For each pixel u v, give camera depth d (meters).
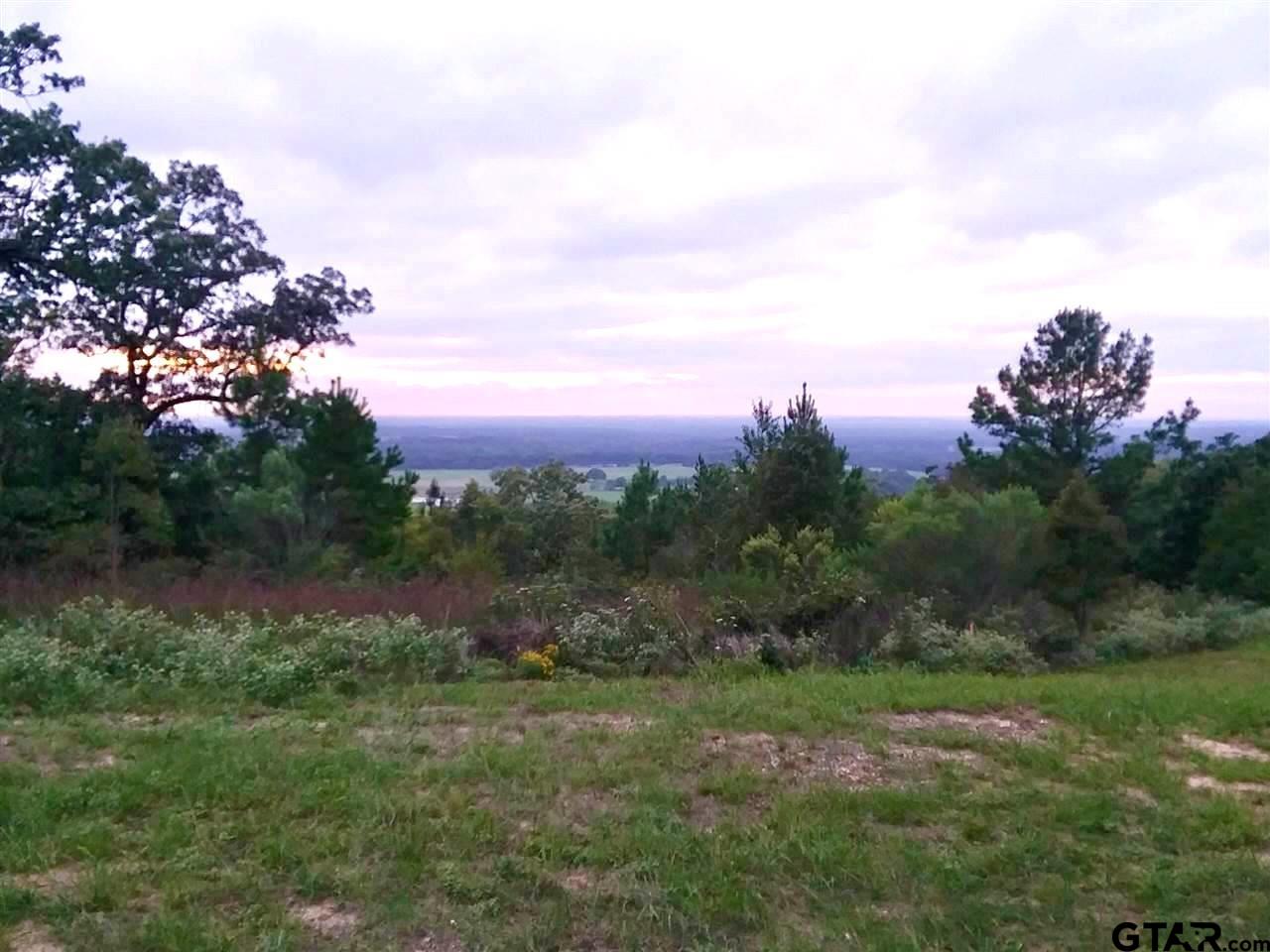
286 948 4.30
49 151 26.95
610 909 4.70
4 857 5.04
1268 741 7.72
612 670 11.25
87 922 4.47
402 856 5.11
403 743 7.05
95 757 6.70
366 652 10.17
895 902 4.86
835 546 19.77
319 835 5.30
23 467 25.23
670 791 6.07
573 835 5.40
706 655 11.77
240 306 32.31
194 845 5.18
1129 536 28.05
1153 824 5.75
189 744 6.87
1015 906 4.80
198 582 15.91
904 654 12.93
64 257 28.11
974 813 5.86
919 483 22.00
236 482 29.23
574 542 26.69
